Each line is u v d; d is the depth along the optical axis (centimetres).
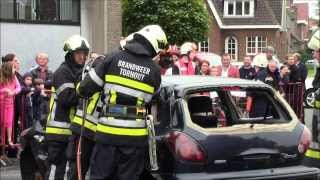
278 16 5375
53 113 638
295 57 1165
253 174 567
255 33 5038
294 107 1109
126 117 522
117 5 1681
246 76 1180
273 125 598
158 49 534
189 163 554
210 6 4894
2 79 968
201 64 1105
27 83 1015
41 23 1572
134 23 2473
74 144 604
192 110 625
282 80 1130
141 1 2430
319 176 604
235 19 5050
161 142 571
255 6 5047
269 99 632
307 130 616
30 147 735
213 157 559
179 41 2494
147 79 527
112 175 536
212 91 610
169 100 585
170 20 2455
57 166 640
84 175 600
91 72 530
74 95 612
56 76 618
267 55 1204
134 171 531
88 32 1644
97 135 530
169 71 1064
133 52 523
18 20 1534
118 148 525
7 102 969
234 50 5059
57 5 1596
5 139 981
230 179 557
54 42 1595
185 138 558
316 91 785
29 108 1011
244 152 569
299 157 597
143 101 530
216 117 623
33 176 743
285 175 579
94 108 585
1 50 1512
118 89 522
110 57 528
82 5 1630
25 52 1550
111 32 1672
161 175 568
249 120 619
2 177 864
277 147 585
